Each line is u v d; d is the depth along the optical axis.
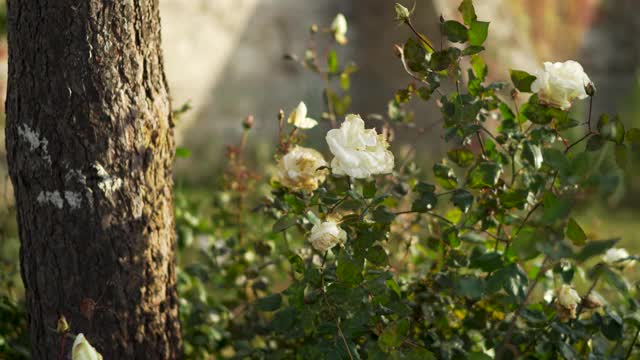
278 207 2.91
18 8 2.75
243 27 7.41
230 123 7.34
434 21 6.76
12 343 3.01
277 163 2.90
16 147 2.78
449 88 4.96
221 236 3.36
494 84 2.82
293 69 7.62
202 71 7.21
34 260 2.80
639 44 7.45
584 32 7.28
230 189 3.31
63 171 2.75
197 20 7.16
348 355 2.71
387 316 2.77
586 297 2.79
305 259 2.96
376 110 7.59
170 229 2.86
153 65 2.79
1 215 3.36
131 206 2.78
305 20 7.64
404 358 2.67
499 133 2.91
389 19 7.41
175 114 3.31
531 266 3.02
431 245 2.93
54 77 2.73
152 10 2.79
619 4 7.40
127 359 2.80
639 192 5.85
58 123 2.74
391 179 3.06
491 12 6.48
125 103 2.76
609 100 7.41
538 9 6.93
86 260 2.77
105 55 2.73
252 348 3.02
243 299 3.20
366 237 2.73
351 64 3.24
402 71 7.45
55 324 2.80
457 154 2.88
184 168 6.98
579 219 3.51
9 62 2.79
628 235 5.09
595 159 2.55
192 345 3.10
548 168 2.79
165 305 2.84
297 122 2.89
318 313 2.80
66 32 2.72
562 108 2.71
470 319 2.89
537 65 6.61
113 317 2.79
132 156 2.77
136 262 2.79
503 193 2.79
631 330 2.95
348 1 7.72
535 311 2.76
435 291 2.89
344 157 2.63
